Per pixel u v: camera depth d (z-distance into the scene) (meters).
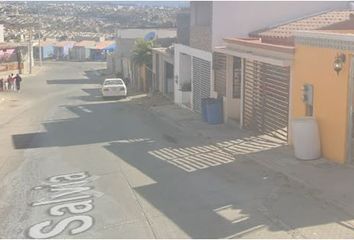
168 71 40.84
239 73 22.97
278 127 18.30
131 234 9.48
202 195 11.89
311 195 11.41
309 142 14.52
